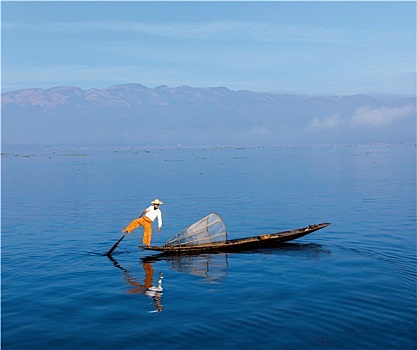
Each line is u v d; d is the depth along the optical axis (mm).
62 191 52500
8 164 122438
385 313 14383
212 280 18266
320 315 14359
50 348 12539
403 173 69938
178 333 13312
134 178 69438
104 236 26969
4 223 31656
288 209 36156
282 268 19734
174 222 31531
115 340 12945
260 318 14234
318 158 128375
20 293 16797
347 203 38906
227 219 32188
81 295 16594
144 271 19719
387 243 23828
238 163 109375
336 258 21188
